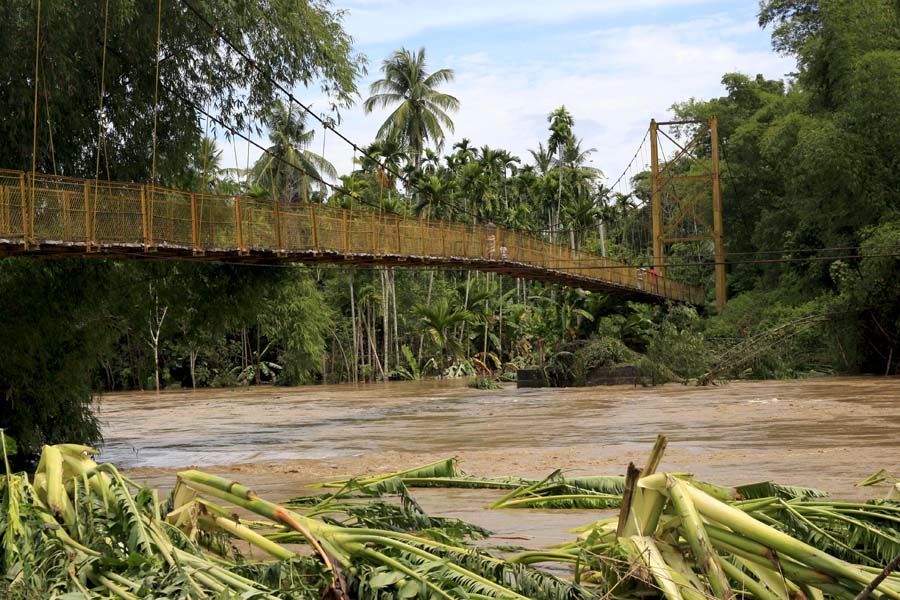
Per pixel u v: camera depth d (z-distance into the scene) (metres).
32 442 16.61
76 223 15.69
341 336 65.44
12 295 16.36
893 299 40.78
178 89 18.78
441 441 17.84
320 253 22.91
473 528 5.19
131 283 18.67
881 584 3.83
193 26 18.19
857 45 45.78
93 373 19.44
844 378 39.25
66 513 4.25
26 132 16.28
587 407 27.66
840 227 46.22
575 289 54.69
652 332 50.75
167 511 4.73
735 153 64.44
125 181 18.11
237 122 19.62
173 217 17.95
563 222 76.62
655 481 4.15
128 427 25.25
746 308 52.62
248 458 15.58
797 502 5.03
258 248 20.09
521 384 43.69
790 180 49.00
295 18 19.69
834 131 43.47
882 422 18.44
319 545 4.13
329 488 9.96
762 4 63.12
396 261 28.25
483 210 66.50
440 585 3.91
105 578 3.78
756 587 3.85
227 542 4.88
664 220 84.94
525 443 16.73
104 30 16.97
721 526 4.01
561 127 73.62
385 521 5.27
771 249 55.94
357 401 35.69
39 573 3.71
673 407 25.78
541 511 7.99
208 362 63.00
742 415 21.80
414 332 65.69
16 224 14.66
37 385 16.59
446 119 69.81
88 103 17.55
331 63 20.39
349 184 59.06
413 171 63.81
